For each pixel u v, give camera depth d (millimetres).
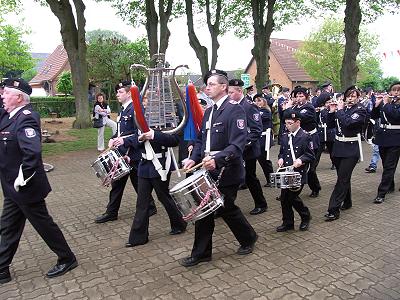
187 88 4766
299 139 4965
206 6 18828
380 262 4160
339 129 5531
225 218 4258
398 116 6129
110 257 4453
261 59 18562
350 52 15039
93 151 12227
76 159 11031
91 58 27906
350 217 5605
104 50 28078
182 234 5078
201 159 4246
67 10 15523
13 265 4352
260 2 18500
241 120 3936
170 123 4785
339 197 5504
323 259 4250
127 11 19781
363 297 3482
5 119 3791
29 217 3871
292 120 4965
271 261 4230
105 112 12094
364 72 39812
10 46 29156
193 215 3727
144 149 4645
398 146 6246
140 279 3924
